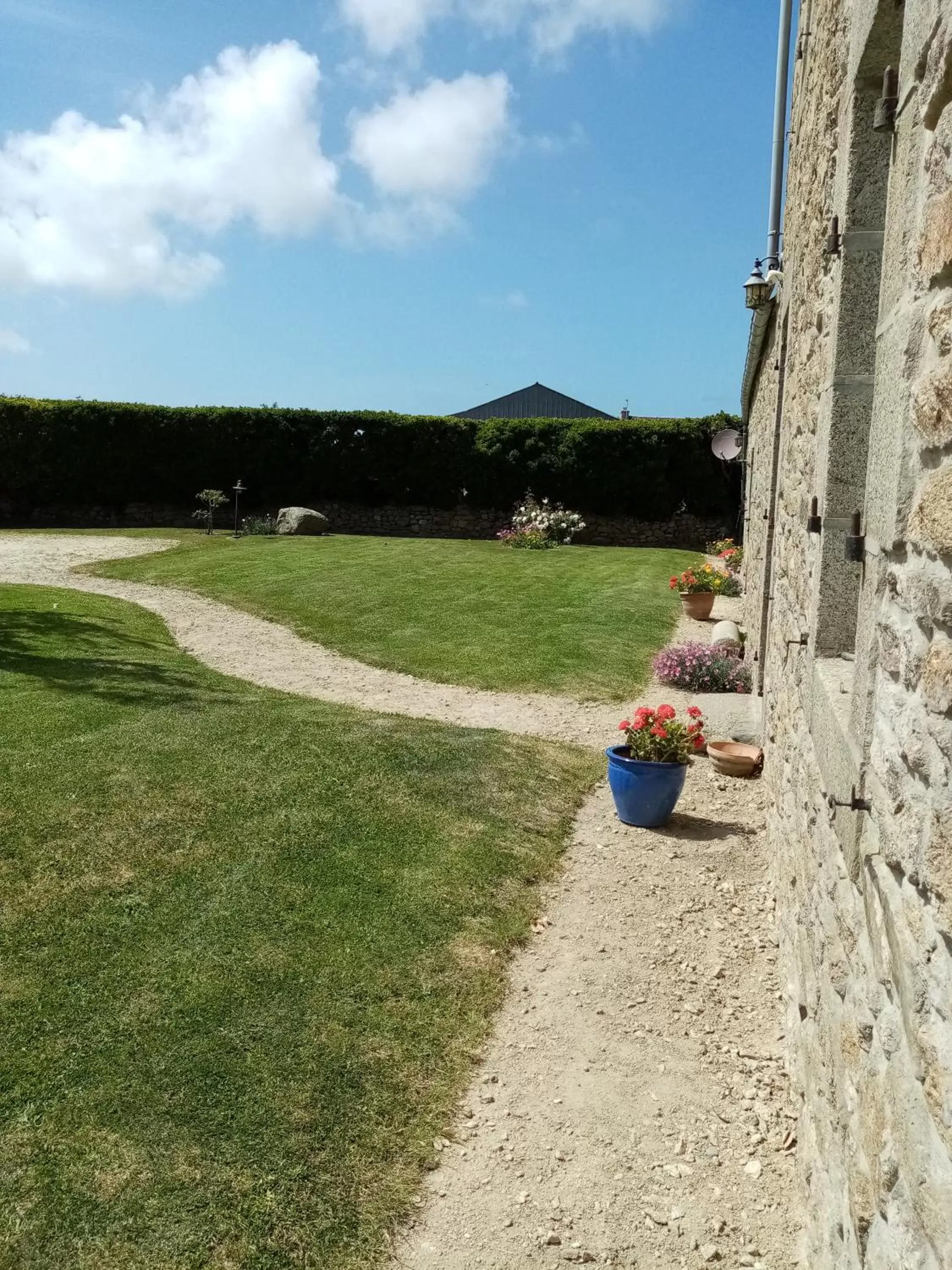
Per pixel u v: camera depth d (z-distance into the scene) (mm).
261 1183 2549
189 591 12859
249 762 5574
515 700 8023
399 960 3695
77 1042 3031
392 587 13289
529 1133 2844
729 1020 3486
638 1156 2768
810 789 3076
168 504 23094
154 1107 2783
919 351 1570
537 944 3996
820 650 3133
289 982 3465
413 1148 2736
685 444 22484
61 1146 2615
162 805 4848
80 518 22781
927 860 1390
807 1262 2338
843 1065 2107
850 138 2869
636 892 4531
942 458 1427
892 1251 1504
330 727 6441
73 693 6867
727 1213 2561
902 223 1689
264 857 4410
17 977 3334
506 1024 3402
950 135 1378
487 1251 2410
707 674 8438
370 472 23484
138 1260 2291
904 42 1688
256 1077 2953
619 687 8477
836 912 2344
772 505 6629
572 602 12633
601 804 5730
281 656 9281
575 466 22859
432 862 4555
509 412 39094
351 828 4832
